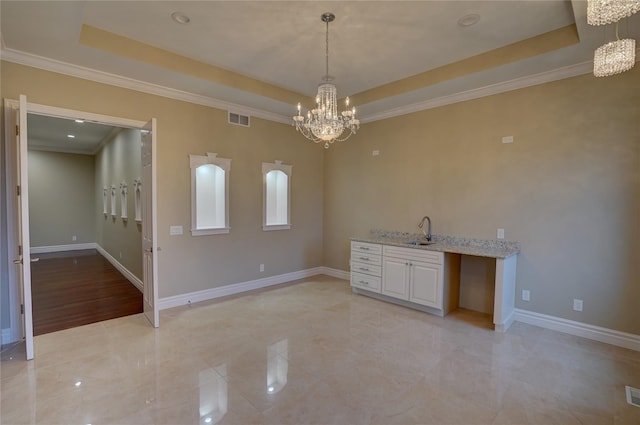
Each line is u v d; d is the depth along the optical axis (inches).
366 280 184.1
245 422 81.1
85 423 80.4
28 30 106.5
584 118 130.2
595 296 129.3
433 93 165.9
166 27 117.4
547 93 139.0
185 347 121.6
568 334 134.8
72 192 360.2
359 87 177.6
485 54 135.6
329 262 238.5
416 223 185.3
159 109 159.0
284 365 108.9
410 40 125.6
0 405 87.0
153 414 83.7
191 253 173.2
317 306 169.3
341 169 227.6
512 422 81.6
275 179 220.7
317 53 137.6
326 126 122.0
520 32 119.4
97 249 357.7
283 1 101.0
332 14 107.8
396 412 85.2
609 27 103.1
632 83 119.9
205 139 175.8
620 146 122.6
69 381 98.4
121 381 98.6
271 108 195.0
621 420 82.3
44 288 204.7
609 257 125.9
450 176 170.2
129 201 222.7
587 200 130.3
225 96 173.0
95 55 124.0
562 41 116.2
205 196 184.9
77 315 155.8
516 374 103.7
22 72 123.8
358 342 126.7
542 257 141.9
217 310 162.4
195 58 143.5
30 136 277.1
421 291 159.8
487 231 157.6
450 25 114.6
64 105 132.4
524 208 146.2
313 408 86.7
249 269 199.2
